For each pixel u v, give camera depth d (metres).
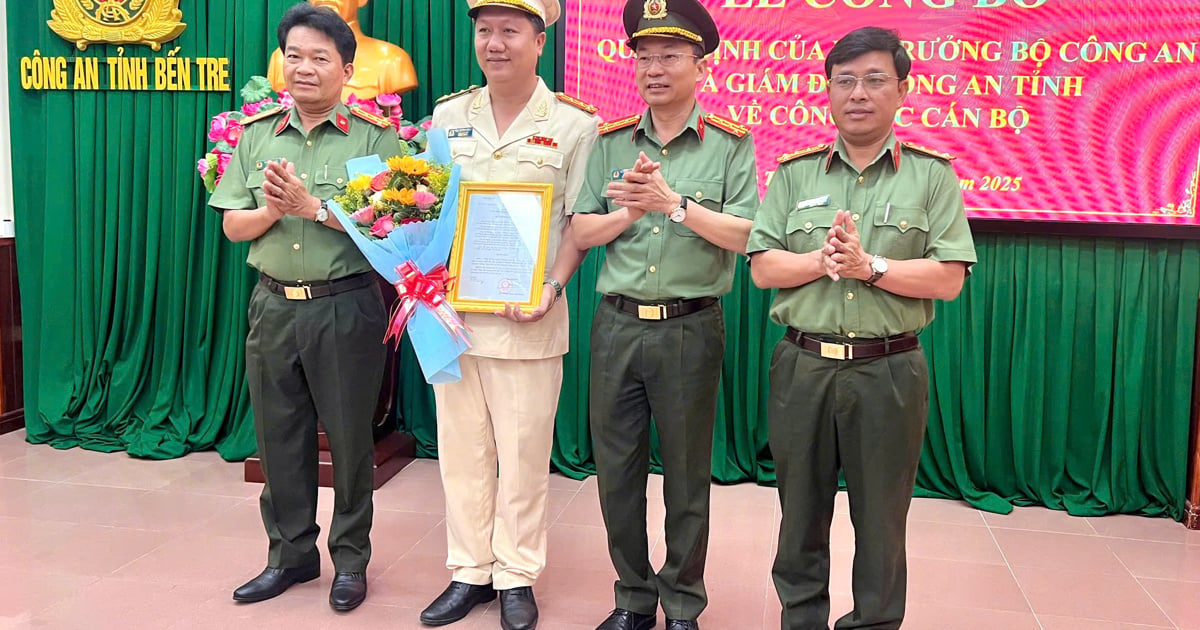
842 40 1.83
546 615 2.41
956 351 3.38
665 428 2.12
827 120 3.35
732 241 2.02
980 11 3.21
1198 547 2.99
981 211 3.29
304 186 2.17
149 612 2.38
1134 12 3.12
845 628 2.02
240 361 3.80
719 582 2.64
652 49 2.02
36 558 2.72
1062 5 3.16
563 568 2.73
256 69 3.65
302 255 2.27
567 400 3.65
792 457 1.96
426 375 2.23
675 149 2.12
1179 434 3.23
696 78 2.08
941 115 3.28
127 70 3.77
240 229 2.29
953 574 2.74
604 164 2.18
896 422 1.88
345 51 2.29
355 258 2.33
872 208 1.88
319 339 2.30
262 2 3.63
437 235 2.17
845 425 1.90
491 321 2.25
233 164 2.38
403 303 2.21
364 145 2.35
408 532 3.00
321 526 3.01
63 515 3.09
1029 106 3.22
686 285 2.07
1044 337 3.33
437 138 2.22
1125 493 3.31
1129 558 2.89
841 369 1.88
